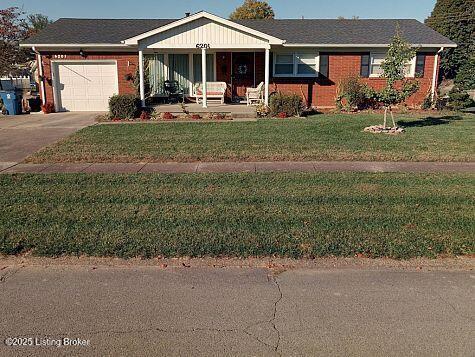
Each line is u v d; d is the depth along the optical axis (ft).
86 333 12.25
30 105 70.95
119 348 11.57
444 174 29.53
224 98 73.15
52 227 19.99
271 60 71.46
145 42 61.52
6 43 97.25
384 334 12.11
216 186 26.63
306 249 17.52
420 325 12.54
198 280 15.40
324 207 22.56
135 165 33.06
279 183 27.22
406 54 43.91
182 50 68.13
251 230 19.40
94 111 72.13
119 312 13.32
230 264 16.69
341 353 11.32
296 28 75.36
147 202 23.63
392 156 34.45
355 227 19.77
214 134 45.03
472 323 12.65
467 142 40.06
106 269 16.30
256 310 13.38
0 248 17.75
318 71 71.15
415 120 56.18
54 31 72.95
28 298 14.21
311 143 39.52
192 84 74.59
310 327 12.46
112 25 77.56
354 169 31.12
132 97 59.31
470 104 69.72
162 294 14.42
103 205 23.16
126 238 18.60
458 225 20.10
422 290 14.58
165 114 58.65
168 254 17.31
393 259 16.99
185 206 22.79
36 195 25.21
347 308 13.47
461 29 145.18
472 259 16.98
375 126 47.37
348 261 16.84
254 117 59.00
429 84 70.85
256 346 11.62
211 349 11.50
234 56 73.61
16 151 38.83
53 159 35.04
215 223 20.26
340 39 69.92
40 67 70.28
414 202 23.48
